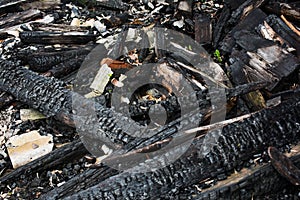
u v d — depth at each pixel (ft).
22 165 7.45
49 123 7.89
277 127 7.25
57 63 8.63
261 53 8.23
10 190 7.30
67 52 8.70
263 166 7.03
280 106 7.41
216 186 6.92
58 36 9.02
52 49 8.84
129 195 6.81
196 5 9.40
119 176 6.92
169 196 6.86
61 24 9.41
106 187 6.85
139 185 6.85
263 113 7.32
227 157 7.03
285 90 8.04
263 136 7.18
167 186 6.88
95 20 9.53
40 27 9.29
